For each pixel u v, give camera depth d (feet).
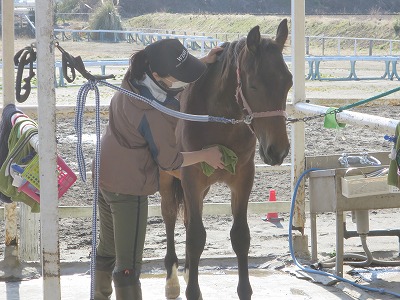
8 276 26.63
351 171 25.81
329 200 26.40
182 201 25.52
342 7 224.12
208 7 227.61
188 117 18.11
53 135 15.38
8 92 26.84
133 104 18.08
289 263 28.76
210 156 19.62
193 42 123.44
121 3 222.89
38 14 15.05
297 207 29.40
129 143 18.22
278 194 40.83
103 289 20.31
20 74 17.78
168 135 18.15
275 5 228.63
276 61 19.19
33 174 17.70
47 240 15.58
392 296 24.39
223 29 167.32
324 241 31.81
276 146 19.06
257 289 25.41
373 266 28.07
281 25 20.34
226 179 22.44
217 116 21.59
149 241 32.19
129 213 18.22
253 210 30.83
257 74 19.20
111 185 18.15
